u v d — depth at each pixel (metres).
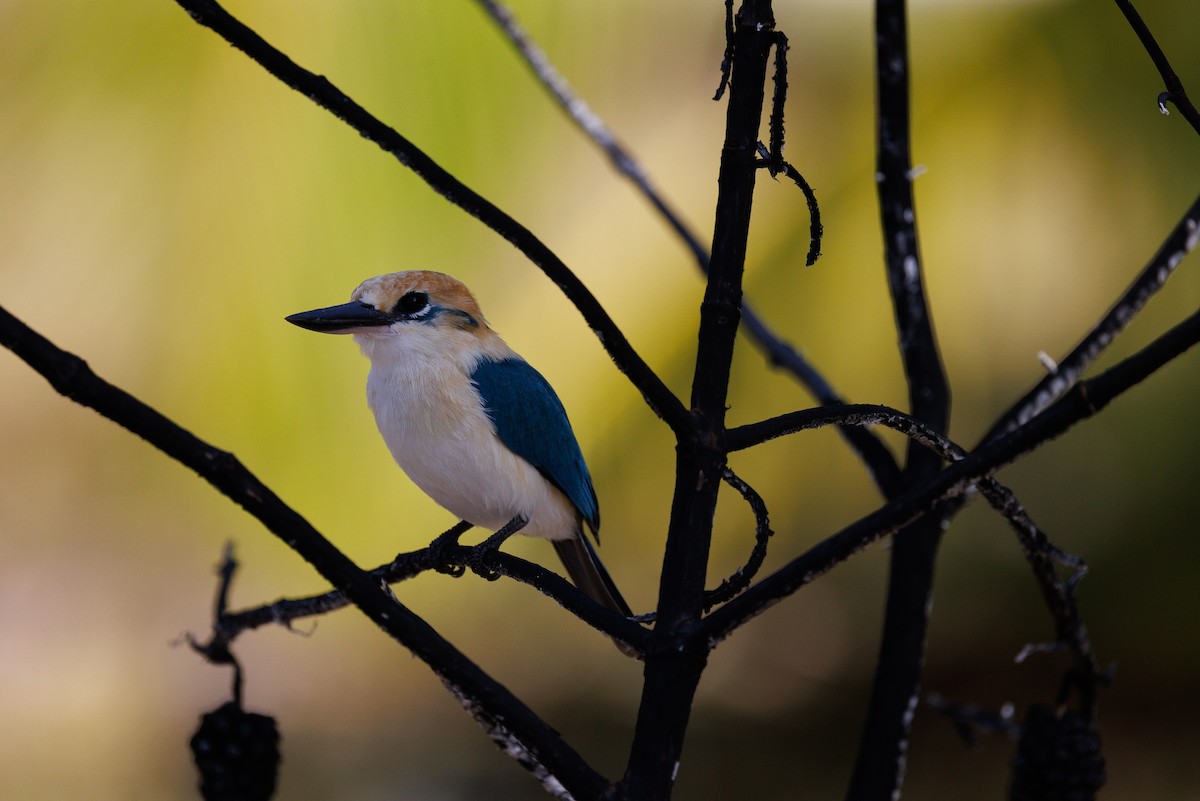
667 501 7.86
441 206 6.27
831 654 12.20
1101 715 11.40
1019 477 10.95
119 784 10.34
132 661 10.55
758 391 7.51
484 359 5.48
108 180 6.09
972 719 3.67
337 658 10.91
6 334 2.17
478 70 6.25
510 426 5.39
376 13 6.12
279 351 6.34
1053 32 6.32
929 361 3.92
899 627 3.71
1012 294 6.54
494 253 6.36
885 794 3.65
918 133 6.42
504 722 2.44
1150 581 10.87
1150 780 10.88
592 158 6.39
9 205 6.07
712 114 6.52
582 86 6.50
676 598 2.55
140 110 6.08
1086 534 10.94
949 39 6.40
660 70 6.55
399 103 6.19
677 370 6.52
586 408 6.53
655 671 2.52
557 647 10.99
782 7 6.47
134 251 6.13
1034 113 6.36
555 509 5.66
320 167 6.12
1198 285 7.57
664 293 6.42
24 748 10.36
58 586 10.20
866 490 7.99
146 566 9.74
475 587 9.92
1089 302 6.72
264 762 3.19
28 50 6.07
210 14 2.41
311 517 6.64
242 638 10.70
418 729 11.07
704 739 11.84
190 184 6.11
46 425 8.75
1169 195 6.43
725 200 2.65
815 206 2.70
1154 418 10.23
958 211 6.42
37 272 6.12
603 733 11.17
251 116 6.07
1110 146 6.38
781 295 6.66
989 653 11.80
